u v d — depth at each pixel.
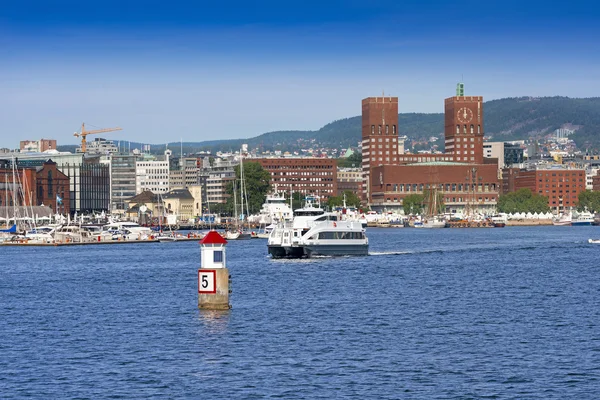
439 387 154.38
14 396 150.88
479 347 184.12
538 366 167.62
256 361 172.50
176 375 162.75
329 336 196.38
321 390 153.00
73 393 152.12
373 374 162.75
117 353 180.50
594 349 181.00
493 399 147.75
